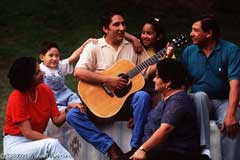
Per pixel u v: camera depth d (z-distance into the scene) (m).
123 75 6.10
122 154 5.91
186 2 14.15
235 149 5.86
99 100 6.05
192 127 5.54
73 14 13.03
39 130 5.79
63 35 12.18
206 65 6.05
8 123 5.70
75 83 9.66
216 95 6.07
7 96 9.12
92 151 6.25
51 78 6.59
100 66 6.20
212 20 6.00
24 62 5.65
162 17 13.56
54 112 5.95
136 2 13.87
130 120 6.16
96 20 12.91
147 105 5.88
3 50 11.25
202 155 5.62
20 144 5.62
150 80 6.20
